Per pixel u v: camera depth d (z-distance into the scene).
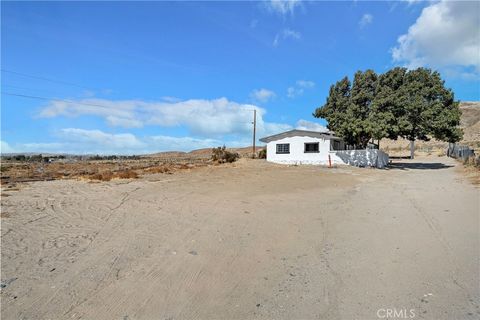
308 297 4.55
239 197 13.21
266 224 8.70
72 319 3.99
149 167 30.97
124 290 4.77
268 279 5.18
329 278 5.18
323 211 10.41
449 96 29.33
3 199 12.34
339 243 7.00
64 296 4.57
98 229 8.11
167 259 6.04
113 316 4.06
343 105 33.28
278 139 36.56
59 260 5.94
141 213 10.02
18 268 5.54
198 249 6.62
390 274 5.27
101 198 12.77
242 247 6.77
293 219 9.28
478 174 19.33
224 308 4.27
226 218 9.38
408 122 28.75
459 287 4.75
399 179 20.19
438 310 4.13
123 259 6.02
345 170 27.39
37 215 9.64
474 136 99.06
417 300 4.40
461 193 13.20
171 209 10.65
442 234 7.44
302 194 14.14
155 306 4.32
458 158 41.03
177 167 29.58
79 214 9.84
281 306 4.31
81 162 48.97
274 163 35.16
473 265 5.55
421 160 43.25
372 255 6.20
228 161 37.22
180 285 4.95
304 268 5.62
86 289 4.79
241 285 4.96
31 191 14.66
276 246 6.84
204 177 21.53
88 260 5.95
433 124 28.61
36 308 4.23
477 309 4.14
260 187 16.47
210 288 4.86
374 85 31.89
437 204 11.07
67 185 17.11
